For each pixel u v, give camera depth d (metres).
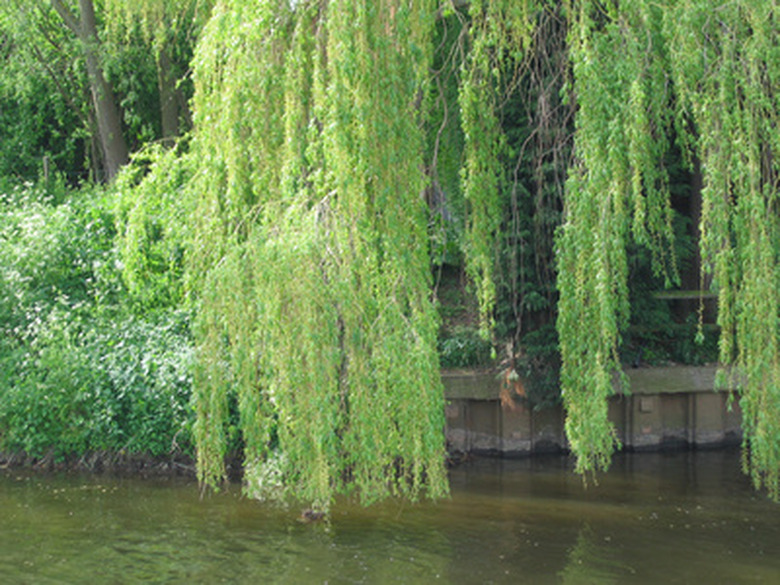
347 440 7.27
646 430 14.81
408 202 7.51
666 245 14.30
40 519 10.42
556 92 10.95
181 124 22.02
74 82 24.38
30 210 16.69
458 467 13.69
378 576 8.48
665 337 15.71
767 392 7.52
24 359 13.90
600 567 8.77
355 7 7.29
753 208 7.38
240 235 7.88
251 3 7.69
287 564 8.83
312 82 7.95
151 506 10.97
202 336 7.76
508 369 13.77
